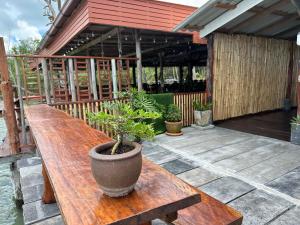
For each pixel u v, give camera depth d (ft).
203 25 18.06
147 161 4.12
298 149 13.61
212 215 5.04
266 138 15.98
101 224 2.46
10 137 13.19
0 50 12.51
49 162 4.04
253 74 22.45
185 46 31.63
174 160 12.28
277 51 24.03
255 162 11.75
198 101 20.48
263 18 17.84
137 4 17.07
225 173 10.52
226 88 20.72
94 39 24.34
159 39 25.76
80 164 3.94
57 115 9.05
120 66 17.33
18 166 11.91
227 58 20.27
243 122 20.94
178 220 4.87
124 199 2.90
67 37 20.52
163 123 17.94
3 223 12.46
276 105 25.36
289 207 7.72
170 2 18.84
